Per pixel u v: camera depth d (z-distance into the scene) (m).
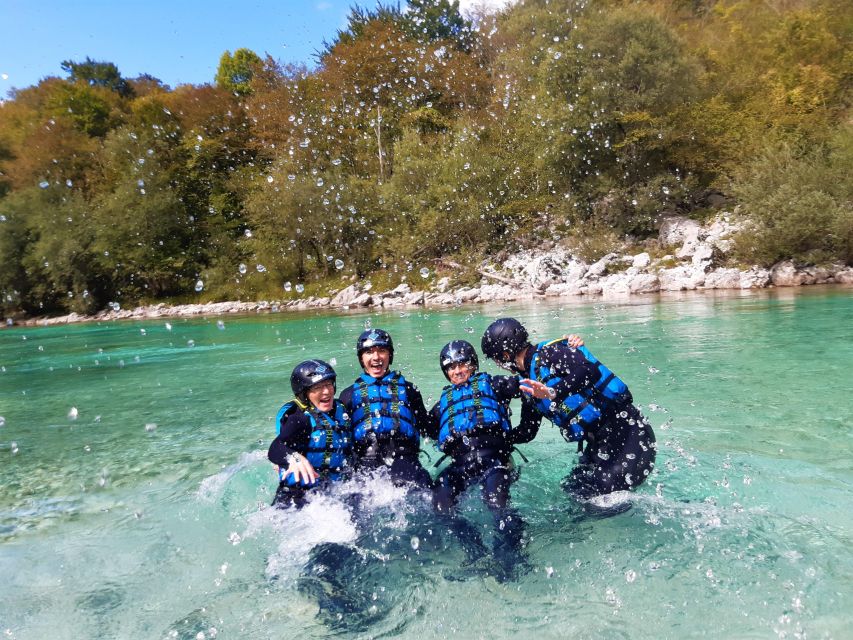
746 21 32.12
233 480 3.74
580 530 2.68
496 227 24.58
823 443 3.63
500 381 3.33
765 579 2.18
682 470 3.29
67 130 35.44
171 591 2.42
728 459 3.43
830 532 2.50
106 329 20.48
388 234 25.48
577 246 21.45
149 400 6.65
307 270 27.72
